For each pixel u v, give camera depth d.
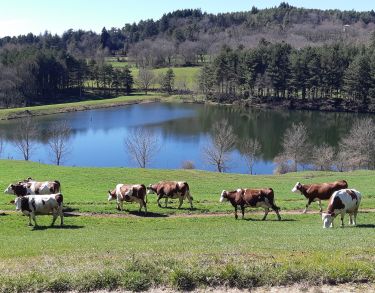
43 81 168.50
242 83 162.88
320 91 157.00
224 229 25.97
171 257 16.09
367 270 14.25
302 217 30.50
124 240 22.42
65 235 24.84
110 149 97.38
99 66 188.12
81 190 41.25
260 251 17.08
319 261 15.09
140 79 191.25
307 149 84.12
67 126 106.06
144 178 48.44
